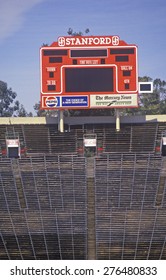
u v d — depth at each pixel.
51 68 64.94
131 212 59.69
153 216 59.22
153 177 64.50
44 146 71.06
